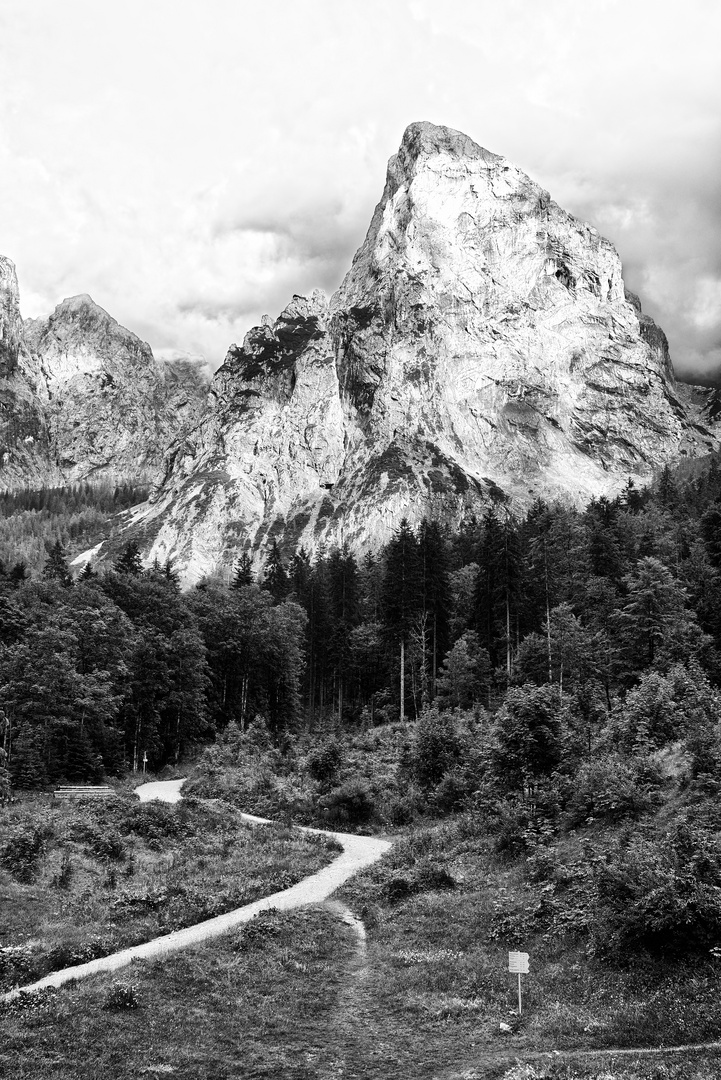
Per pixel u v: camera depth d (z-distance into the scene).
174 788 62.84
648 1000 15.97
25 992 17.38
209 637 91.69
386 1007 18.44
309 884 32.81
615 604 72.69
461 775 47.97
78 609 71.50
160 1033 16.03
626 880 19.61
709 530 94.44
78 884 29.62
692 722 33.12
